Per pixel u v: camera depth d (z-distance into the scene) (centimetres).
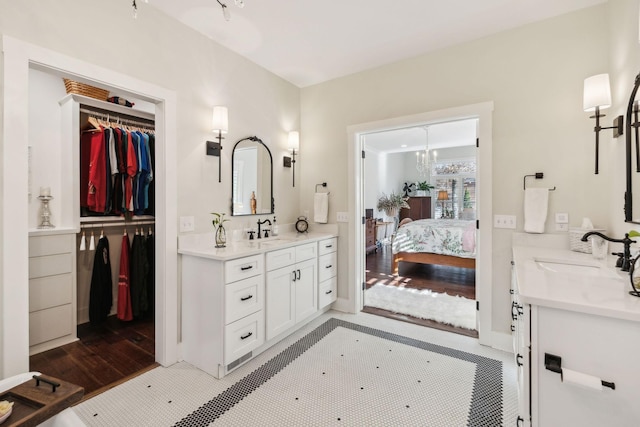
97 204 279
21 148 154
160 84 216
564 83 221
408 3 209
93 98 281
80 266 295
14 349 152
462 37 252
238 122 279
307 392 186
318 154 345
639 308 90
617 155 186
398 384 194
